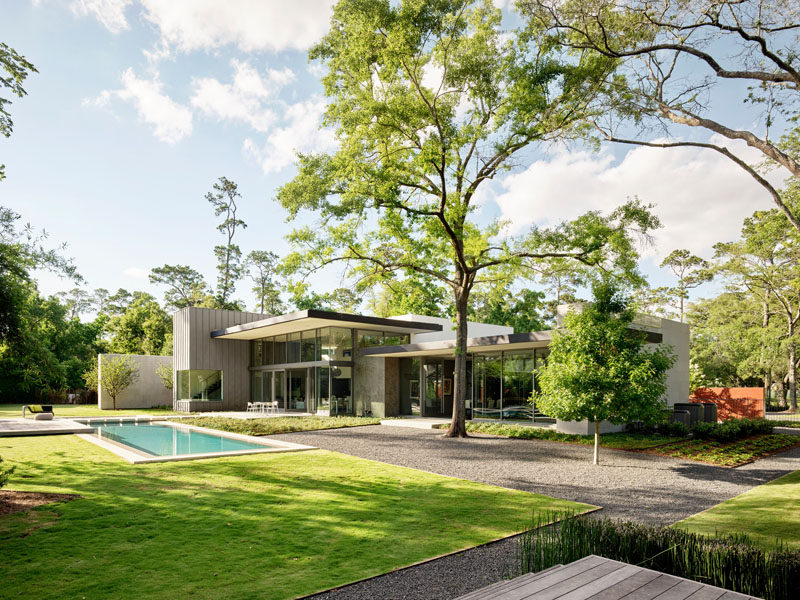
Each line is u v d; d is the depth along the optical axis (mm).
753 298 38469
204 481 8086
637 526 4324
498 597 2777
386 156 14242
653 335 15070
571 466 10016
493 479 8688
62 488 7488
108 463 9758
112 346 40156
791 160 9516
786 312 36000
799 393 38062
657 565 3701
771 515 6469
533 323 40469
